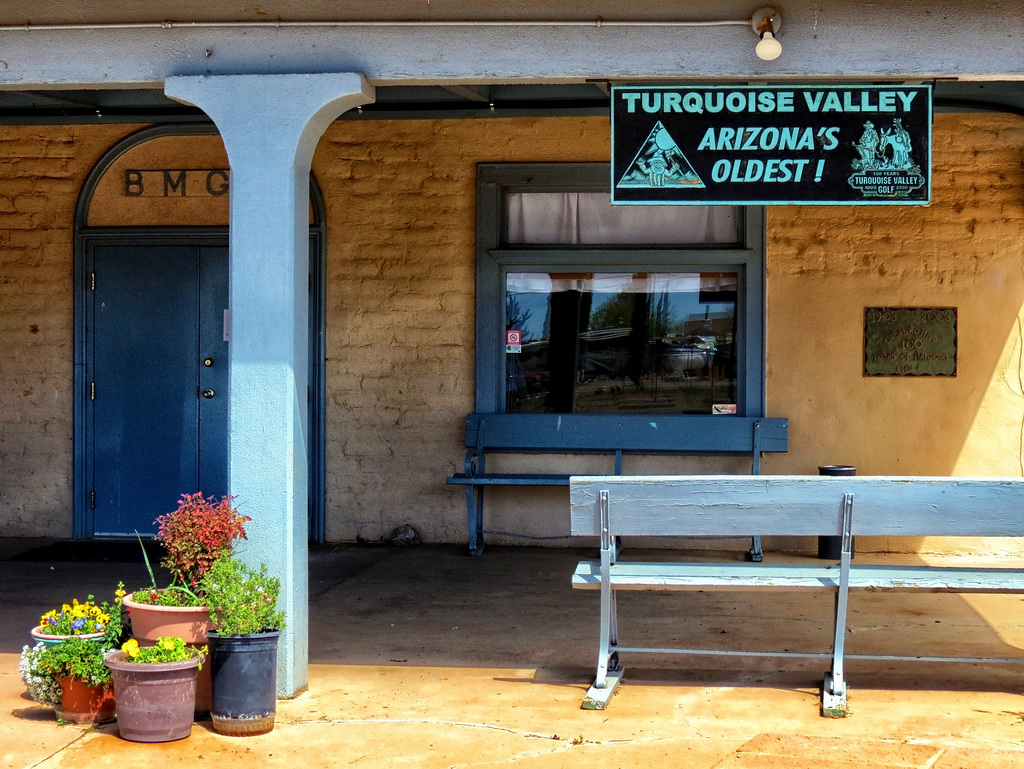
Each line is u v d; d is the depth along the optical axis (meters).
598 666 5.01
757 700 4.88
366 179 8.75
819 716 4.65
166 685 4.32
